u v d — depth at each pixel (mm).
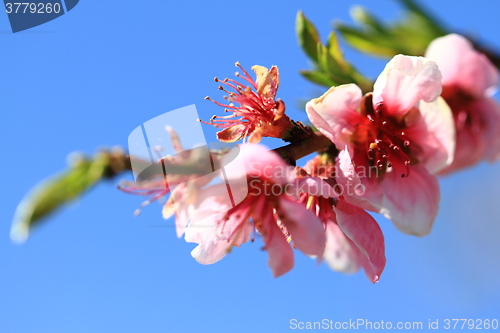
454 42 281
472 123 287
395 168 259
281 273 246
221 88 255
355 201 248
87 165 207
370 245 250
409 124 260
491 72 282
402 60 250
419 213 257
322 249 243
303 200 256
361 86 269
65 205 206
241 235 251
